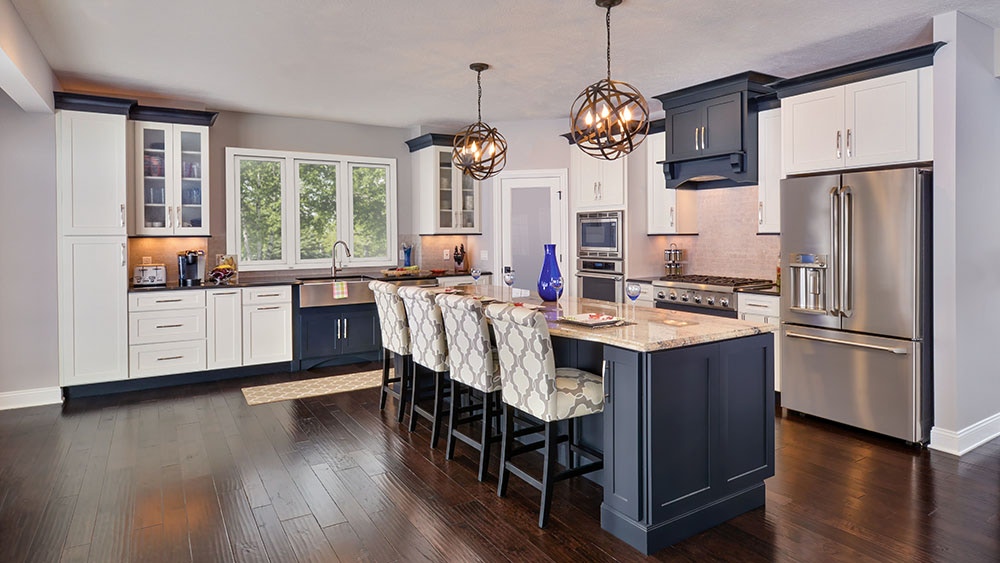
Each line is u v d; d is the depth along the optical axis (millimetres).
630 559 2381
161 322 4996
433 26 3543
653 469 2418
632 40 3822
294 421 4176
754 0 3193
